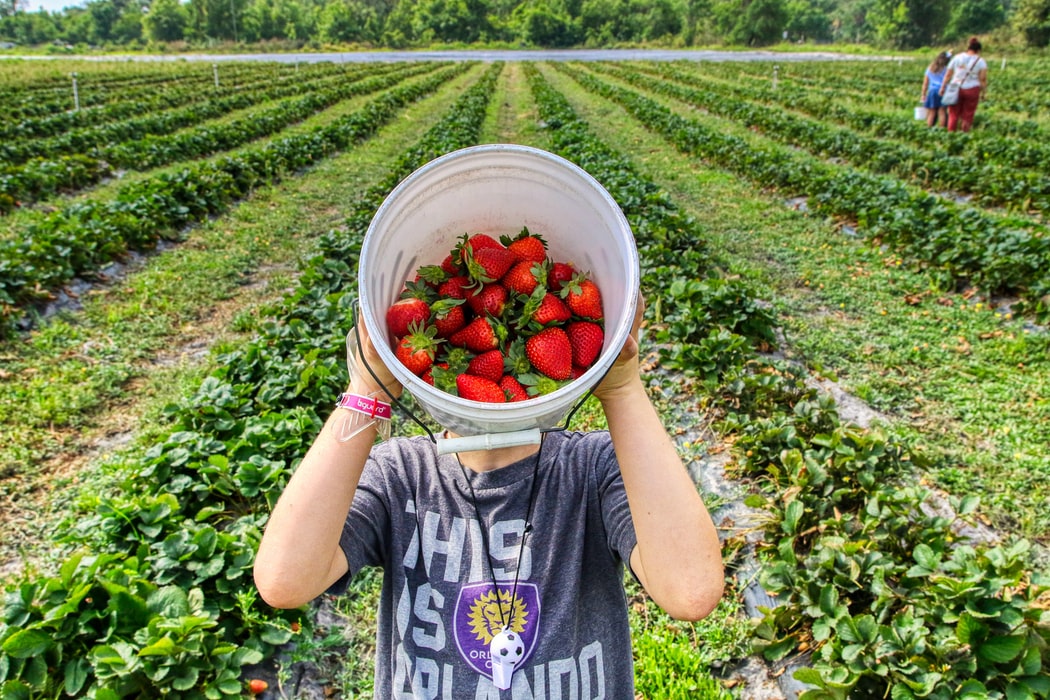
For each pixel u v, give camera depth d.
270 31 116.50
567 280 1.54
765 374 5.90
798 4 116.38
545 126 21.25
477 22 112.44
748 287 7.36
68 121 21.86
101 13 138.12
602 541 1.64
